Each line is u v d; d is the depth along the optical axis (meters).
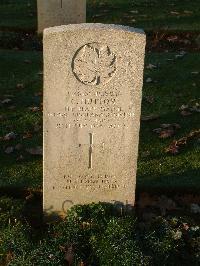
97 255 2.27
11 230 2.32
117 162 2.45
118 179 2.49
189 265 2.31
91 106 2.32
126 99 2.31
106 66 2.24
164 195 2.71
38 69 4.07
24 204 2.57
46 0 4.43
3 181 2.75
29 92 3.69
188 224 2.46
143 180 2.79
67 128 2.35
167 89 3.78
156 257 2.27
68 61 2.22
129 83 2.28
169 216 2.53
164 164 2.93
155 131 3.22
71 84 2.26
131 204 2.55
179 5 5.68
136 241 2.30
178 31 4.77
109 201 2.54
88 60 2.22
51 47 2.19
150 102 3.58
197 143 3.13
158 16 5.25
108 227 2.35
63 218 2.56
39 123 3.28
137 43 2.20
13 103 3.52
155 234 2.38
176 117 3.41
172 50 4.53
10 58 4.23
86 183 2.49
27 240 2.29
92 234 2.35
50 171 2.45
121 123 2.36
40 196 2.68
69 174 2.46
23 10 5.40
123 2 5.71
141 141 3.13
